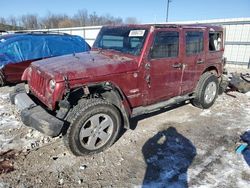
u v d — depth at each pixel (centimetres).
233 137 425
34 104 346
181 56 445
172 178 311
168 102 458
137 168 330
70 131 323
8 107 555
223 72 625
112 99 372
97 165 335
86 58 393
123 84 367
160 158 355
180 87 471
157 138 416
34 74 382
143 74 387
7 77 730
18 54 743
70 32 2325
